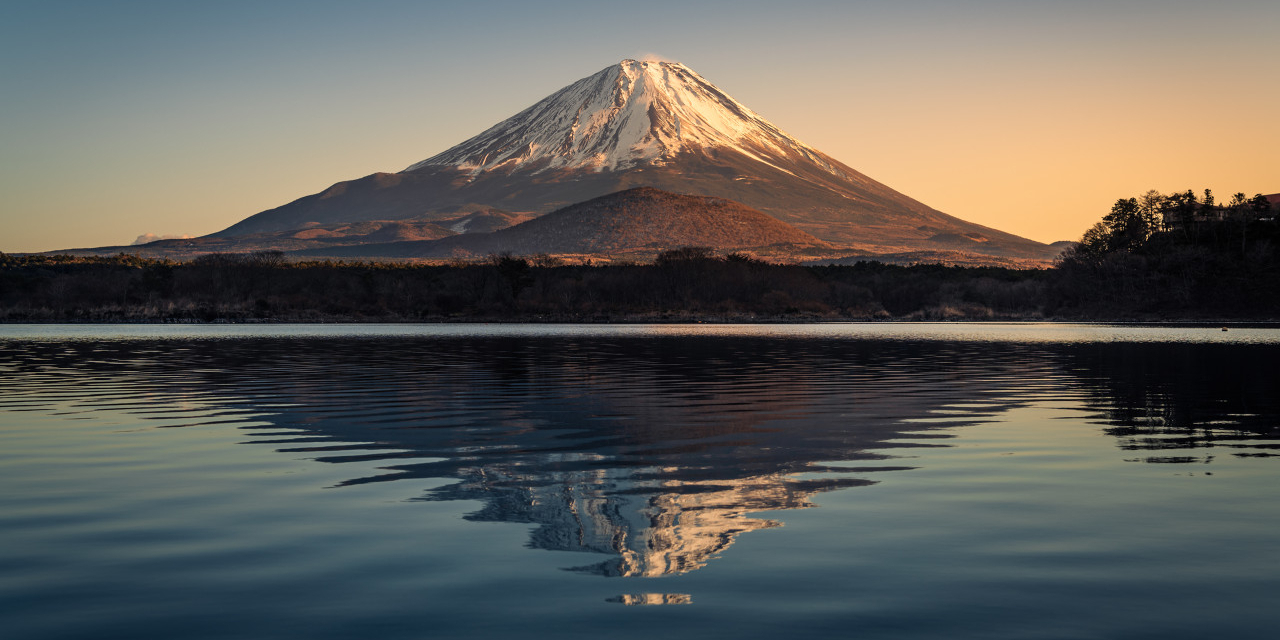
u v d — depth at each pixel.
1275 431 21.52
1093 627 8.59
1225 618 8.82
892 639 8.31
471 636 8.41
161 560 10.75
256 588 9.74
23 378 37.03
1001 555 10.91
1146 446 19.22
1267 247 164.50
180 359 49.00
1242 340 75.56
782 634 8.43
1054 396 29.97
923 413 25.17
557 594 9.55
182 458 17.84
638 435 20.98
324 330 97.19
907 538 11.66
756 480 15.56
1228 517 12.77
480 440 20.22
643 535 11.88
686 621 8.77
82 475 16.03
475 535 11.91
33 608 9.14
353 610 9.09
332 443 19.78
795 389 32.31
